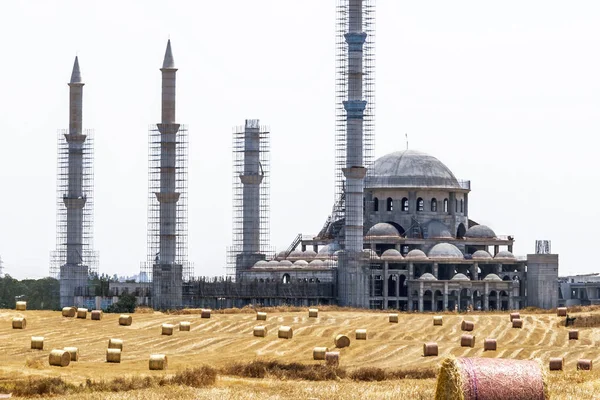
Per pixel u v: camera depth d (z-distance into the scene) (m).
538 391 82.25
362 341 185.88
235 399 102.56
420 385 117.94
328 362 147.62
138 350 168.00
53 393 109.75
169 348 172.25
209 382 119.25
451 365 84.00
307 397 104.50
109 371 132.88
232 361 146.12
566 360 160.25
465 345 179.62
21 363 141.25
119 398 102.50
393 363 154.75
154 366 135.88
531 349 174.00
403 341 187.12
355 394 106.81
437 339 197.12
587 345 190.00
